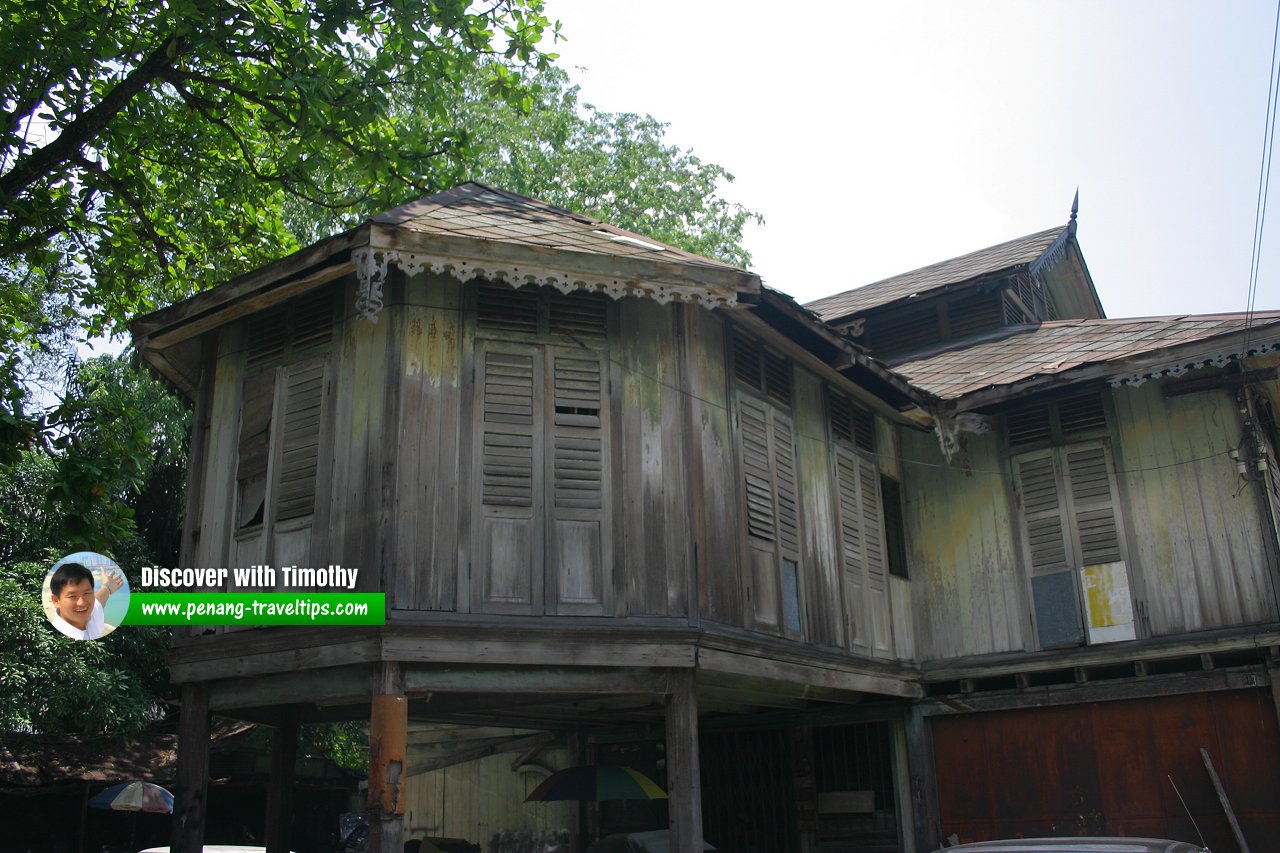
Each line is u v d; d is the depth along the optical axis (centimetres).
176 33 859
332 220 1658
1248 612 1006
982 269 1570
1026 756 1110
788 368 1066
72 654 1366
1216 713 1020
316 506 812
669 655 796
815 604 1007
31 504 1394
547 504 810
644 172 2250
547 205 1000
